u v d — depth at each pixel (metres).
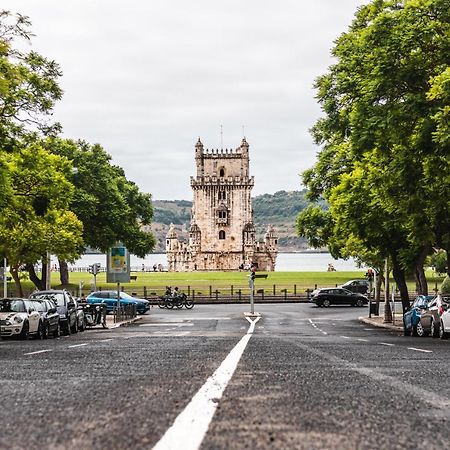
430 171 28.38
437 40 28.11
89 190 82.56
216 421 7.40
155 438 6.51
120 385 10.77
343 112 34.09
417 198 29.72
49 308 31.92
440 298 31.09
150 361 15.48
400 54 28.61
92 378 11.89
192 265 183.00
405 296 46.44
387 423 7.39
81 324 38.81
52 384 11.05
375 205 38.16
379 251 42.88
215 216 183.50
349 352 18.67
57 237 52.66
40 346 23.25
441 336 29.06
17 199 35.69
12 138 33.59
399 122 28.61
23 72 34.31
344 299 77.31
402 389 10.27
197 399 9.02
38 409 8.41
